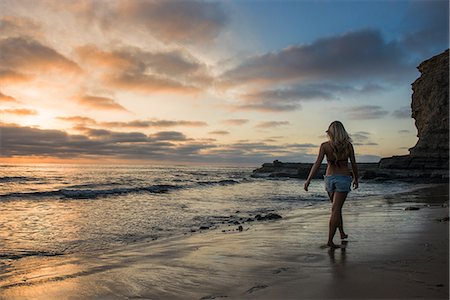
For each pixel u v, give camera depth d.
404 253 4.11
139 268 4.20
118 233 8.27
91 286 3.50
